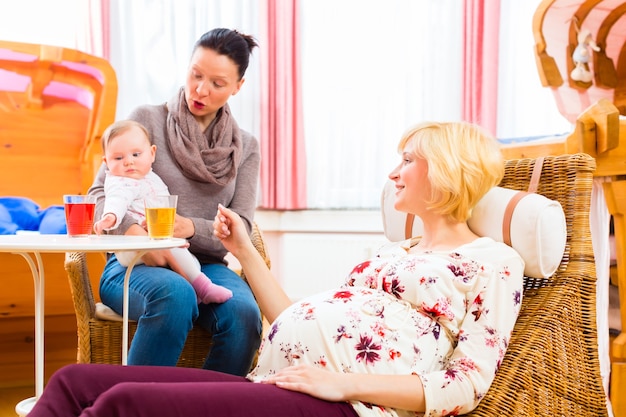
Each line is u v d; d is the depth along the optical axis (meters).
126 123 2.04
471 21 4.10
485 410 1.24
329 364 1.26
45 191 3.18
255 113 4.18
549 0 2.69
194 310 1.84
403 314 1.32
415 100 4.27
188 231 2.05
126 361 1.75
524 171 1.64
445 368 1.29
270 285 1.71
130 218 1.93
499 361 1.27
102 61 3.09
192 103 2.13
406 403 1.19
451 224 1.48
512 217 1.44
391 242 1.79
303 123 4.23
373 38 4.29
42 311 1.78
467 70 4.12
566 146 2.26
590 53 2.84
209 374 1.33
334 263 4.21
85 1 3.78
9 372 2.73
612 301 2.45
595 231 2.37
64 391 1.20
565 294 1.44
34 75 3.08
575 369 1.40
